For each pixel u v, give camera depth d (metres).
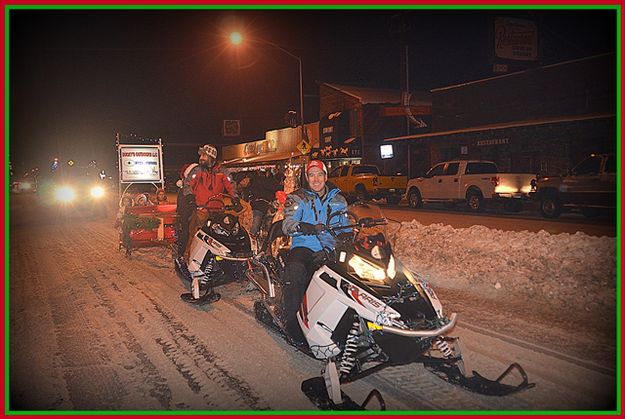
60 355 5.87
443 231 10.58
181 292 8.70
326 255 5.08
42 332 6.72
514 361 5.12
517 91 27.47
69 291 9.01
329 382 4.37
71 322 7.14
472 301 7.21
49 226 20.64
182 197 9.20
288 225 5.11
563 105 25.31
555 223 16.44
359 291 4.29
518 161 26.41
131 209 12.60
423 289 4.43
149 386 4.97
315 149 41.00
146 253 12.90
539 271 7.71
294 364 5.41
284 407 4.45
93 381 5.12
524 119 27.19
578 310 6.51
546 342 5.55
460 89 30.73
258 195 11.29
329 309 4.48
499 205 22.72
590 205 16.98
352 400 4.46
